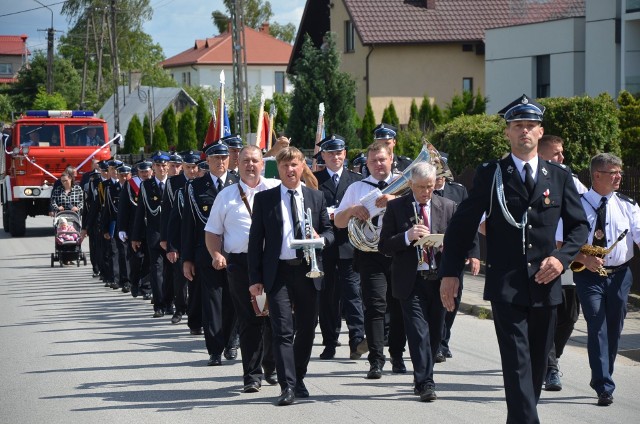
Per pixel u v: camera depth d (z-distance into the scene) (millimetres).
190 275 11273
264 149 17953
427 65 47062
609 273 8703
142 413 8836
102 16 83938
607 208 8672
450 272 6980
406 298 8984
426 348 8922
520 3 37719
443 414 8445
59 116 31750
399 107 46875
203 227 11164
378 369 9953
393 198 9461
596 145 17859
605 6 32500
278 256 8977
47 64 84875
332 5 49125
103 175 19219
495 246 6910
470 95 36938
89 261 24078
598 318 8641
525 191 6855
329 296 11195
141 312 15414
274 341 8984
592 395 9086
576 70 34125
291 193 9109
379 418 8359
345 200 10422
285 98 61656
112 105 77062
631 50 31188
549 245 6855
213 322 10914
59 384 10164
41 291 18297
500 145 18828
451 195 11336
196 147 56188
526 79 36125
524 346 6789
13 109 86312
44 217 42000
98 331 13562
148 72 94812
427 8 47312
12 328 13961
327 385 9742
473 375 10094
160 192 15211
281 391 9016
